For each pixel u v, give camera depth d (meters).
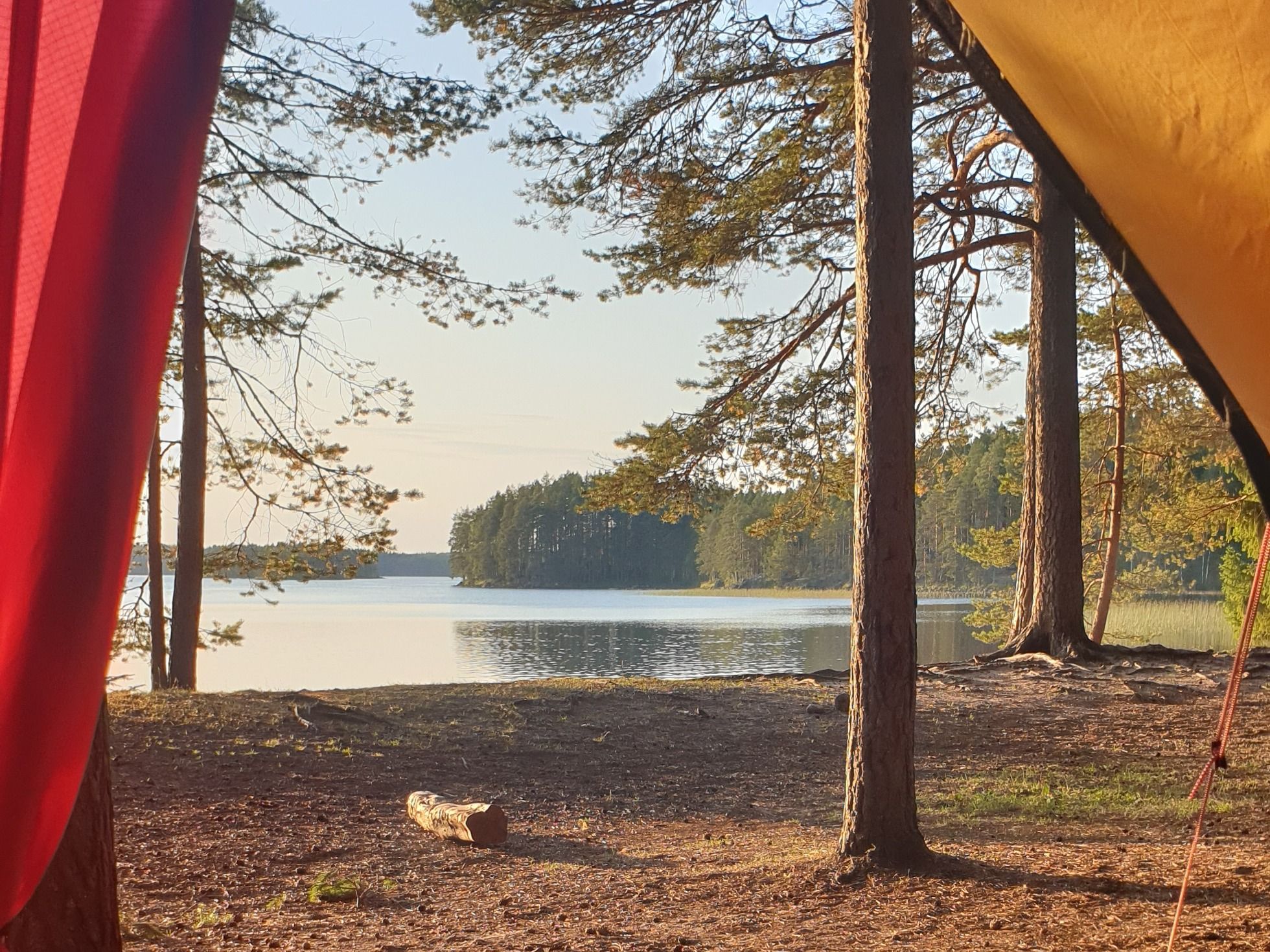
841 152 14.37
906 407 6.00
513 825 8.27
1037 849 6.59
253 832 7.58
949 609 64.00
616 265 14.82
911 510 6.04
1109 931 4.82
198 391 13.98
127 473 1.69
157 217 1.71
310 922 5.58
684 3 13.12
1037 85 2.60
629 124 13.82
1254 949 4.45
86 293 1.69
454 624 52.62
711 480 16.39
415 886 6.43
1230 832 7.18
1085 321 21.31
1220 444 21.62
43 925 3.03
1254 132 2.25
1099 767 10.08
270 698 12.03
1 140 1.67
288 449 15.55
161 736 9.95
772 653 34.16
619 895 6.04
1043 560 14.97
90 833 3.15
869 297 5.97
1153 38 2.26
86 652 1.67
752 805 9.18
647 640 40.81
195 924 5.47
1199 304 2.62
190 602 13.80
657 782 10.05
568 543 134.38
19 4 1.67
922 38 13.70
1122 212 2.65
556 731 11.66
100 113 1.71
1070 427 14.78
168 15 1.73
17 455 1.67
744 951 4.79
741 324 15.95
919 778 9.88
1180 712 12.20
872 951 4.71
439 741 10.93
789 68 13.70
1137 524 26.33
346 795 8.87
